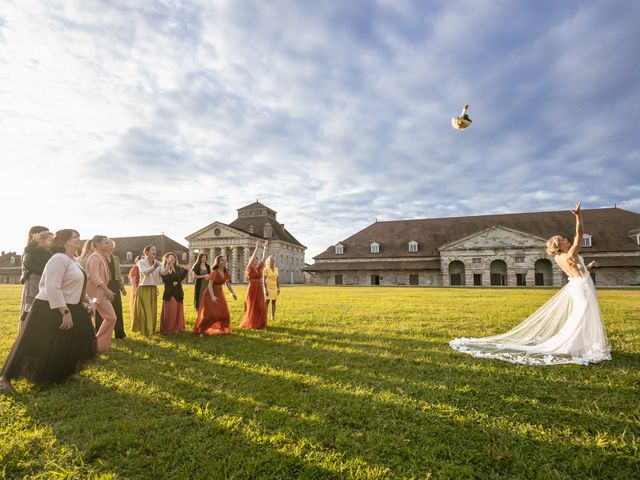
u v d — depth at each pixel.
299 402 4.06
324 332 8.41
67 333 4.70
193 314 12.10
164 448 3.12
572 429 3.43
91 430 3.41
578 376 4.90
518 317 11.00
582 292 6.10
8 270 76.62
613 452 3.02
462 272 50.84
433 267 49.75
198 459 2.97
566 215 49.81
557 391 4.38
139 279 8.51
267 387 4.57
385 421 3.62
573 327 6.04
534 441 3.22
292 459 2.95
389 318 10.90
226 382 4.77
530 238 47.25
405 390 4.44
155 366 5.53
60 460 2.94
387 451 3.08
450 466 2.84
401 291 29.47
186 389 4.51
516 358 5.77
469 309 13.48
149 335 8.15
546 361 5.58
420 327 9.08
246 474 2.76
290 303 16.58
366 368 5.38
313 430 3.44
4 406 4.00
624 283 43.06
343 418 3.65
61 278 4.59
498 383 4.68
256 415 3.75
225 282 8.51
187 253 70.94
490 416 3.72
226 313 8.26
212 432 3.38
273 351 6.47
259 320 8.99
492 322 9.91
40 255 5.42
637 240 43.41
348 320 10.49
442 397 4.20
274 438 3.26
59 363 4.59
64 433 3.38
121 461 2.94
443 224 55.28
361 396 4.25
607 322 9.54
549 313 6.61
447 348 6.67
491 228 48.69
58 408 3.96
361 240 56.62
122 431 3.38
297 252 81.19
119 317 7.79
